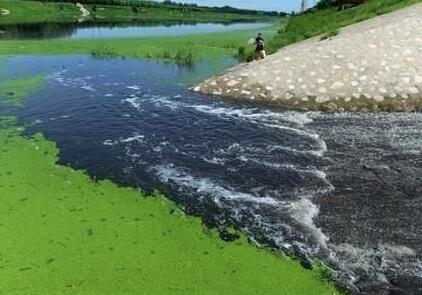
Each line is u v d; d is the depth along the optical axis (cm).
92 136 1580
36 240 946
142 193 1159
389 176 1215
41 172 1285
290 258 895
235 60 3206
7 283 815
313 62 2033
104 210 1073
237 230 991
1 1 9169
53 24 7444
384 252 902
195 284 820
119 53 3509
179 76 2612
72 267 862
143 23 8238
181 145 1488
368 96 1842
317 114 1794
